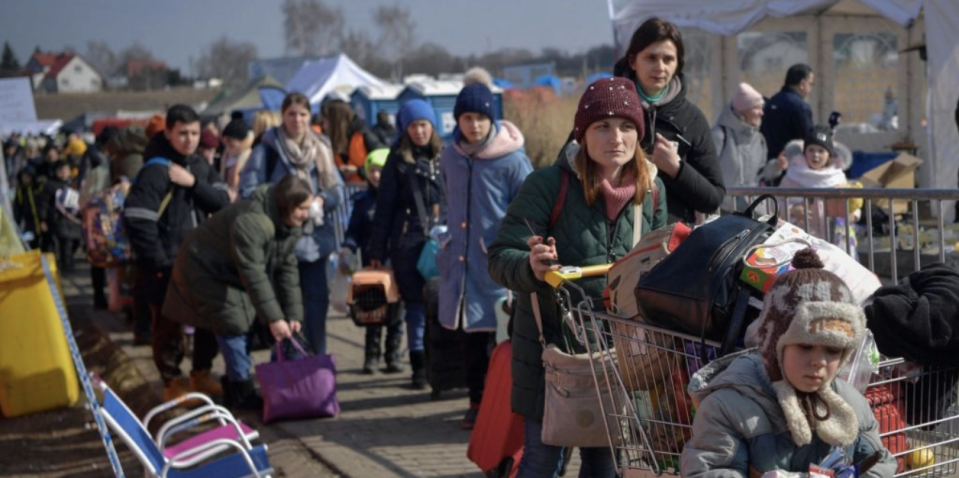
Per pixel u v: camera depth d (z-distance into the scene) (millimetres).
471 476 8961
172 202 12734
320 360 11344
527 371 6422
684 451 4504
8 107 28875
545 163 39562
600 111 5961
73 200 26641
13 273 12930
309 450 10078
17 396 12969
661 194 6465
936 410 5316
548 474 6430
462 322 10125
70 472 10766
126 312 18875
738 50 25969
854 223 11406
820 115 25891
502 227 6348
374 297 12766
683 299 5004
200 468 7992
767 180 14680
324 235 12438
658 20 7438
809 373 4180
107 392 7602
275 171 12906
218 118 30656
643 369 5324
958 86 16609
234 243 11008
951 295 5133
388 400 11984
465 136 10086
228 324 11492
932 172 17094
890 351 5098
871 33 25797
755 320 4766
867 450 4543
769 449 4316
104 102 162625
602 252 6191
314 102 48656
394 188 11875
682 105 7570
